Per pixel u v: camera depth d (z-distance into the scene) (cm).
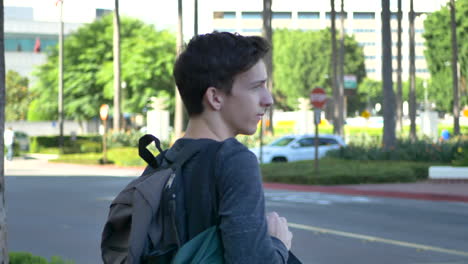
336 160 2969
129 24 6444
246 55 185
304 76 11200
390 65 3247
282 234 185
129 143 4781
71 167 3775
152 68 6162
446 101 8400
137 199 181
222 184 175
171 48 6269
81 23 11012
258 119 191
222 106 188
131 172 3303
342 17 6288
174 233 178
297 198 1997
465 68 8225
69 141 5138
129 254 179
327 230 1301
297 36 11569
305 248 1093
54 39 10950
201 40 188
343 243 1145
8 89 8519
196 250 174
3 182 609
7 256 613
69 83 6325
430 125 6131
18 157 4972
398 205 1797
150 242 180
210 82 185
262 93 189
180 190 179
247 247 169
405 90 14925
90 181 2627
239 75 186
